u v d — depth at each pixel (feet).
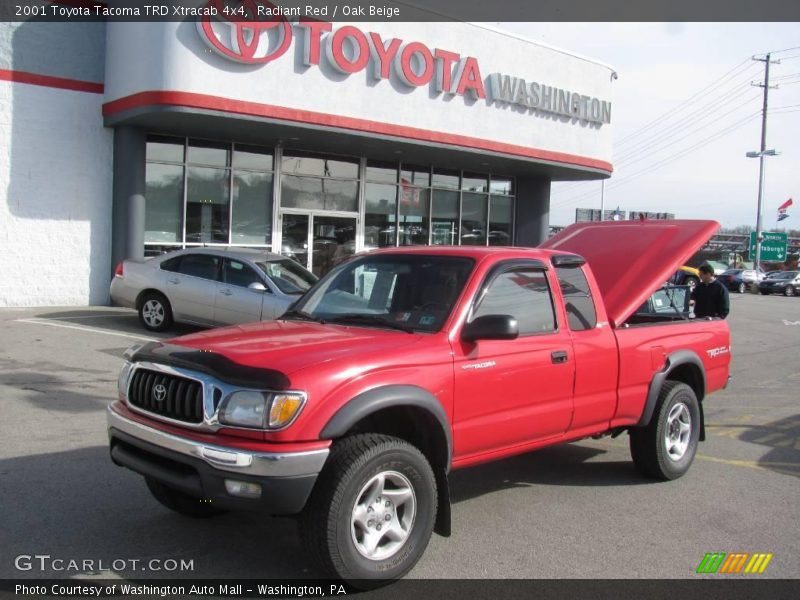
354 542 12.57
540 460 22.03
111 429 14.19
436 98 55.52
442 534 14.37
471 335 14.52
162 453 12.81
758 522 17.04
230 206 54.03
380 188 62.44
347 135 51.39
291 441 12.06
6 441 20.81
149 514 16.17
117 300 41.60
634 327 19.43
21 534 14.85
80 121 48.73
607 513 17.43
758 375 40.16
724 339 22.54
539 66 62.64
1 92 45.96
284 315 17.29
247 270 38.17
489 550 15.05
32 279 47.80
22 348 34.19
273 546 14.80
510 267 16.30
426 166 65.21
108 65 48.49
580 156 66.80
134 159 49.11
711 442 24.88
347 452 12.62
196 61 43.93
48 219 48.01
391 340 14.17
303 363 12.65
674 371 21.48
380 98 52.31
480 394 14.85
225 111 45.21
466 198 68.59
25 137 46.91
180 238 52.21
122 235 49.26
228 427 12.23
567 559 14.69
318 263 59.06
